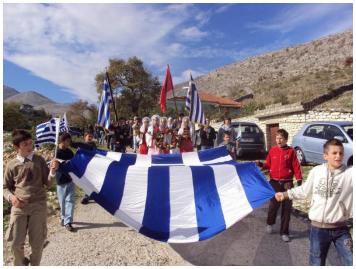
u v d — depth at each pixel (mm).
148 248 5730
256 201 5270
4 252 5578
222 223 5164
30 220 4391
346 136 11188
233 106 36094
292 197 4281
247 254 5469
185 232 5168
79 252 5531
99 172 5727
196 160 7961
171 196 5543
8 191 4406
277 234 6383
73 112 51656
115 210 5434
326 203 3875
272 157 6395
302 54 63094
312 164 13484
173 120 11664
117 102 55625
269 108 20391
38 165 4477
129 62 55938
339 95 19875
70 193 6809
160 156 7875
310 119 16641
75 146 7066
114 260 5230
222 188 5566
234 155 10547
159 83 58562
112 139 14906
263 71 65625
